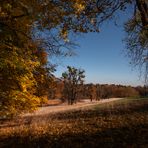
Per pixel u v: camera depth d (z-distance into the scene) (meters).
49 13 12.89
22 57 15.80
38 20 13.33
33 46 16.09
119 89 128.12
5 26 14.00
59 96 87.19
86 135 17.20
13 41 14.93
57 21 12.96
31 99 18.48
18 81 16.78
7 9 13.28
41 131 19.67
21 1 12.91
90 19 13.24
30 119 26.83
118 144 14.16
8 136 18.53
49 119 27.19
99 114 30.88
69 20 12.98
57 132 19.06
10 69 15.86
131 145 13.65
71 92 86.56
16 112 18.78
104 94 119.19
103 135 16.73
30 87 18.27
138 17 14.72
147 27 12.89
